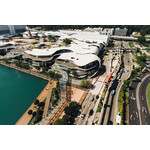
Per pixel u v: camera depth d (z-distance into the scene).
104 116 79.81
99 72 132.38
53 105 91.50
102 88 105.31
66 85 107.31
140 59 156.62
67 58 128.88
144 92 101.81
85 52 145.75
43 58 148.12
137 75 127.62
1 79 135.00
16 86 121.88
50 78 126.94
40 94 105.94
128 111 83.94
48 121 78.62
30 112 83.75
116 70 134.88
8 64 166.88
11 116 88.19
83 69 117.44
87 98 94.56
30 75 141.75
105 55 182.88
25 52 162.25
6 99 104.31
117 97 96.31
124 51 196.38
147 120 77.69
